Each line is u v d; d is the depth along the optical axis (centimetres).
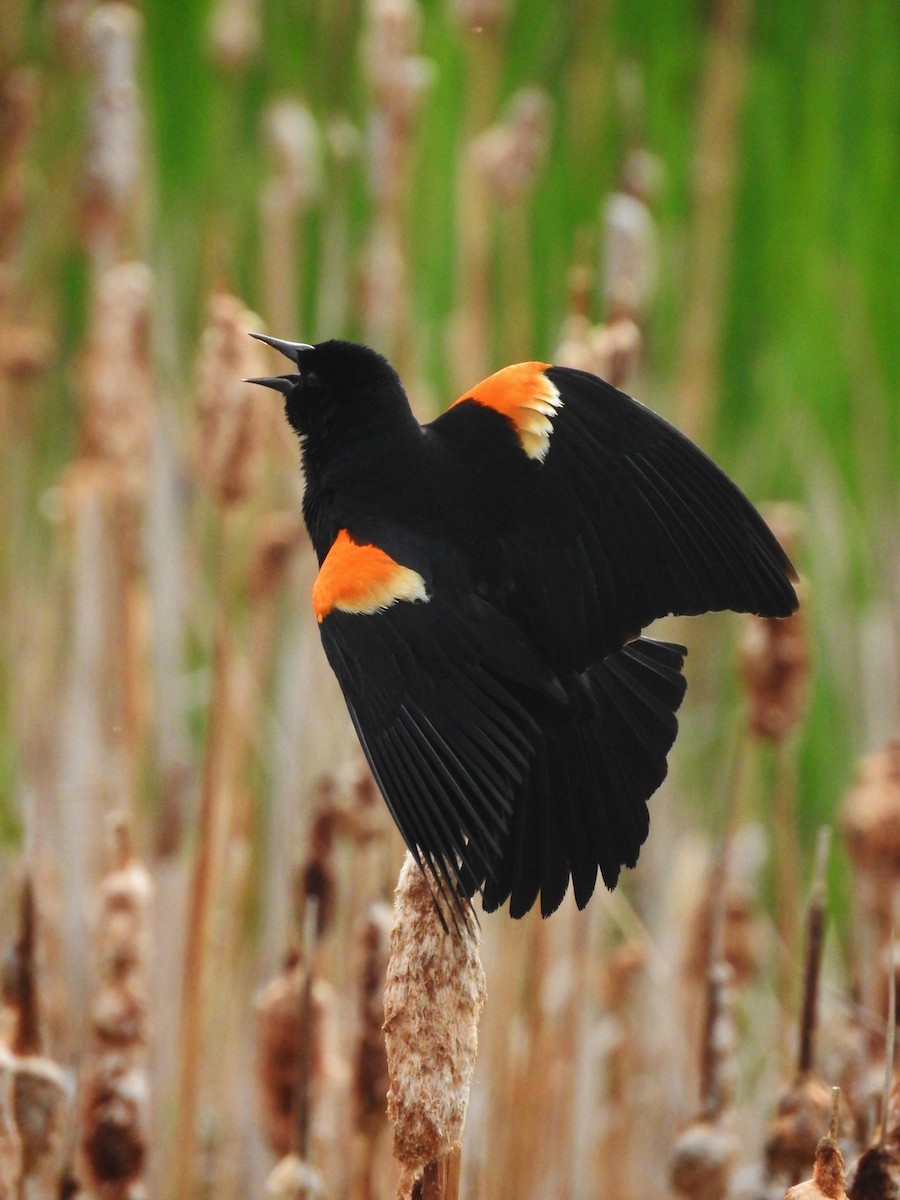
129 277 719
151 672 757
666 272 925
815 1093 689
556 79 940
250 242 886
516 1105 705
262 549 718
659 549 675
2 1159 683
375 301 779
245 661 769
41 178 884
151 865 720
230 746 712
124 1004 693
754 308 940
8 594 796
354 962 701
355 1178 693
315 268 890
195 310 863
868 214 927
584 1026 712
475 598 674
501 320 883
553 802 671
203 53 879
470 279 795
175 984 714
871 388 913
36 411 862
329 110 923
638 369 880
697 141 930
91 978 700
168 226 874
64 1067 708
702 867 787
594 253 902
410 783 671
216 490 706
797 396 911
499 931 707
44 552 830
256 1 887
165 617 765
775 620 710
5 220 805
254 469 706
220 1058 712
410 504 677
